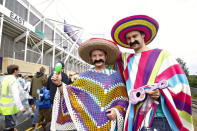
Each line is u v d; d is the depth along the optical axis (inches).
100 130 74.2
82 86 82.6
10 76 142.6
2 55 511.8
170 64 69.4
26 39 572.7
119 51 89.8
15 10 533.3
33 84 209.0
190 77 1149.1
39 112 162.1
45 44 755.4
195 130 182.7
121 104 78.4
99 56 85.0
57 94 81.9
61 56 1009.5
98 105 77.8
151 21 79.7
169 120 62.9
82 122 77.1
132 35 80.5
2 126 147.0
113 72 84.2
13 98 139.3
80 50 91.4
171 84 66.0
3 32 514.6
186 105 65.5
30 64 538.0
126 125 70.8
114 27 85.2
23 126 191.5
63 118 82.7
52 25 845.8
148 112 65.8
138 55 78.2
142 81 70.6
